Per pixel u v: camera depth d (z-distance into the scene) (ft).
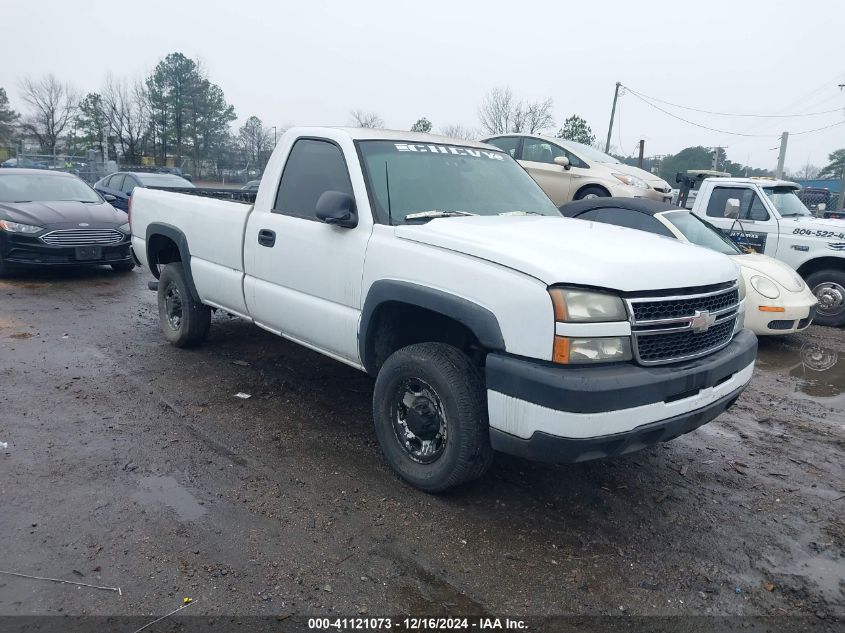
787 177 126.93
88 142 184.96
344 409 16.49
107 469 12.80
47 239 31.71
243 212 16.51
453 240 11.46
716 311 11.44
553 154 39.40
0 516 11.00
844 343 27.12
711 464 14.57
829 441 16.29
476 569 10.18
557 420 9.84
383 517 11.50
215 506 11.62
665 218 25.04
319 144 15.01
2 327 22.97
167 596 9.21
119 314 26.02
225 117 190.49
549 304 9.94
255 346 21.45
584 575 10.18
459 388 11.33
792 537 11.64
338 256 13.44
